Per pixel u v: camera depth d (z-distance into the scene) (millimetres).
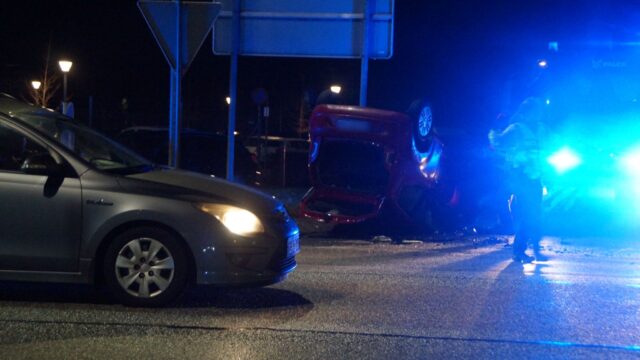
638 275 8016
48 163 5957
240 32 12156
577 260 9039
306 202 11133
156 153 16438
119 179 6020
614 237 11164
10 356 4836
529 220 8805
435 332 5605
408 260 8930
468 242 10664
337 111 10562
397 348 5184
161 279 5988
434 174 11586
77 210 5910
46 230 5914
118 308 6062
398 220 11320
